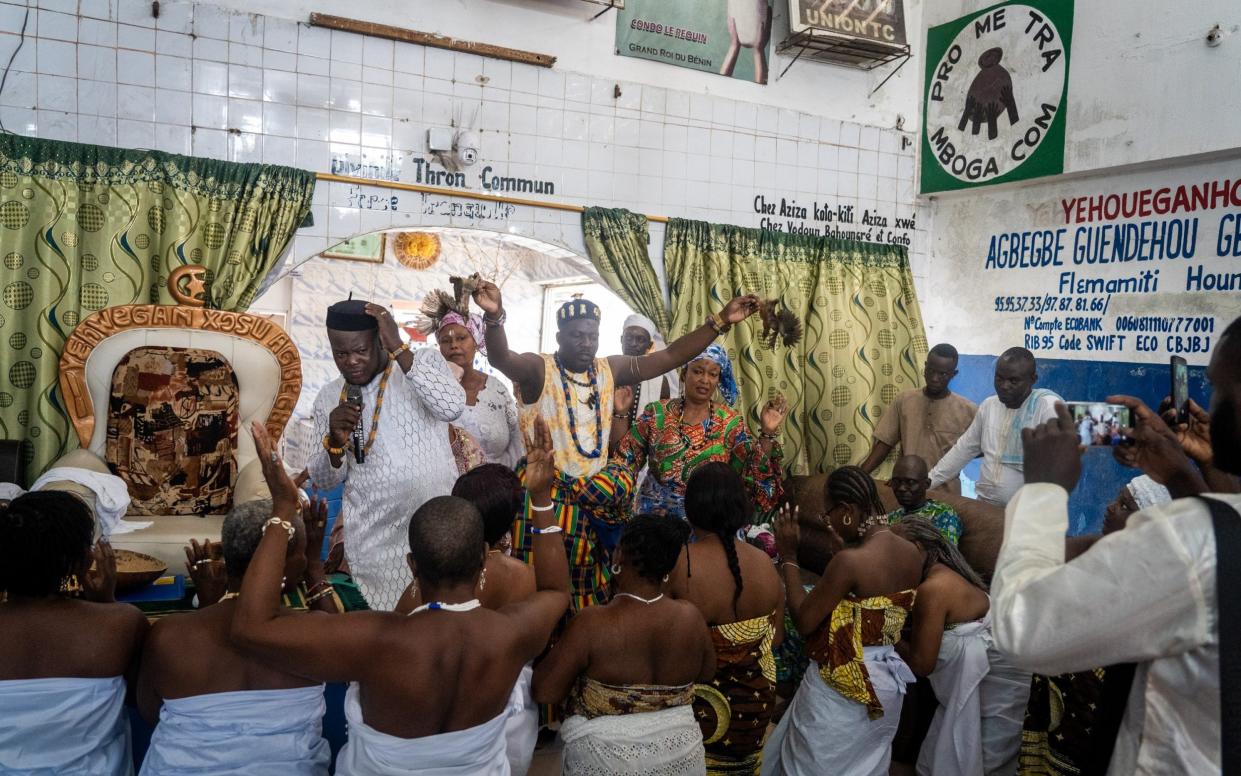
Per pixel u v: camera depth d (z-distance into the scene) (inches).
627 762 92.3
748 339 226.7
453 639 78.3
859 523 123.6
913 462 161.0
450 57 198.2
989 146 230.8
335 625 76.5
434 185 198.5
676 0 220.2
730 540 109.9
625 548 96.2
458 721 79.4
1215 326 188.9
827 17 224.4
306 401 302.4
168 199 176.2
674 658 95.2
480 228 204.1
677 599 104.0
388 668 76.6
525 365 146.8
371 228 194.4
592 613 95.1
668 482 155.2
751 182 231.9
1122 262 206.7
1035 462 63.4
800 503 198.2
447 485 126.6
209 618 83.3
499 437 168.4
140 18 174.4
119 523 156.4
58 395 170.2
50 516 81.4
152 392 167.8
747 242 229.0
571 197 212.7
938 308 254.7
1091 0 204.8
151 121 176.7
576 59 210.8
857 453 235.9
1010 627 57.4
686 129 223.6
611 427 163.2
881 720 114.3
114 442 166.1
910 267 250.2
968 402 210.7
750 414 227.5
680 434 155.9
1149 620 53.0
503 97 203.8
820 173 240.1
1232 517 52.8
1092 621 53.8
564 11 208.4
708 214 227.6
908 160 250.8
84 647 81.0
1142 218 202.4
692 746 95.6
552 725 145.9
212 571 100.3
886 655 114.7
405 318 322.0
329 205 190.4
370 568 124.3
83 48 171.3
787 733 122.4
